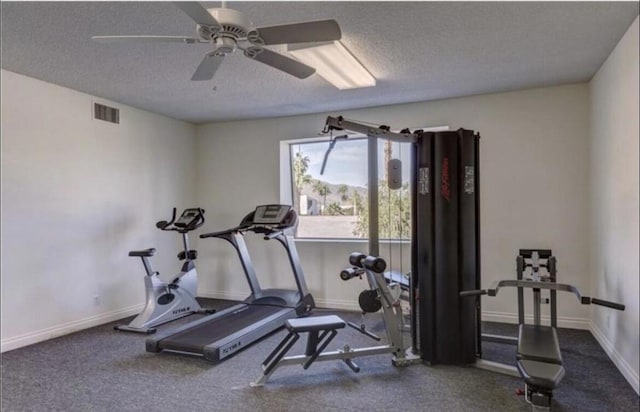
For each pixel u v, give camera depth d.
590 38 3.01
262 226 4.62
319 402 2.64
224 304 5.48
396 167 3.33
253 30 2.10
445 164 3.22
